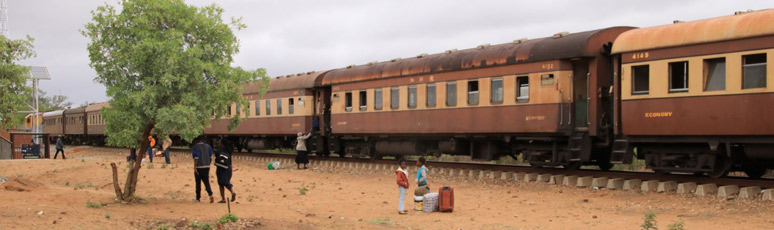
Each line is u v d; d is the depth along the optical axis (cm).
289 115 2855
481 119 1880
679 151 1484
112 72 1212
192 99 1197
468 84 1934
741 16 1327
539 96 1702
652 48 1457
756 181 1338
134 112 1196
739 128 1304
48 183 1909
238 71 1283
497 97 1834
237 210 1205
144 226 1009
